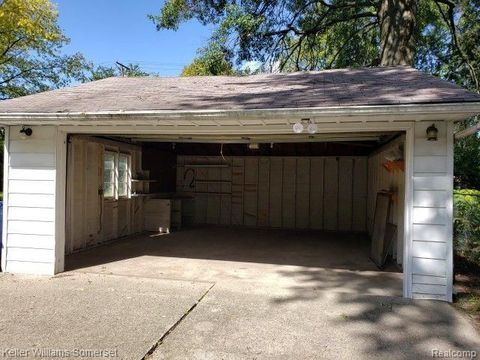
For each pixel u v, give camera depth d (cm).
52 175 546
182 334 344
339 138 709
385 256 636
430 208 447
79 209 735
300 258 716
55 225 548
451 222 441
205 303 430
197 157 1257
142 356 299
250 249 804
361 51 1498
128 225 941
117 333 343
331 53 1568
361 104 409
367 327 366
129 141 909
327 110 412
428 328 364
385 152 745
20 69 1636
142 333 344
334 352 313
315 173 1174
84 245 754
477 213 670
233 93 568
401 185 637
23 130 542
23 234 554
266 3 1384
